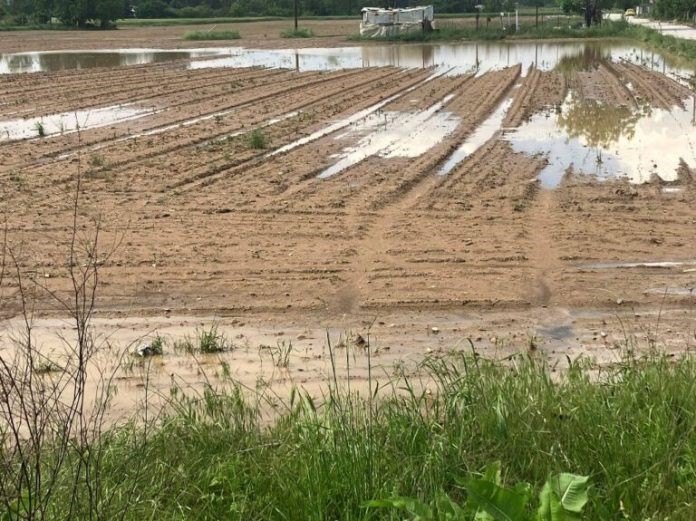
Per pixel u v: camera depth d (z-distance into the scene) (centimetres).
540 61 3475
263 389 620
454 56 3956
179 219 1049
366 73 3116
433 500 404
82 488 410
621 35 5106
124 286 828
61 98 2375
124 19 7762
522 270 847
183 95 2431
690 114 1856
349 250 916
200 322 750
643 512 408
